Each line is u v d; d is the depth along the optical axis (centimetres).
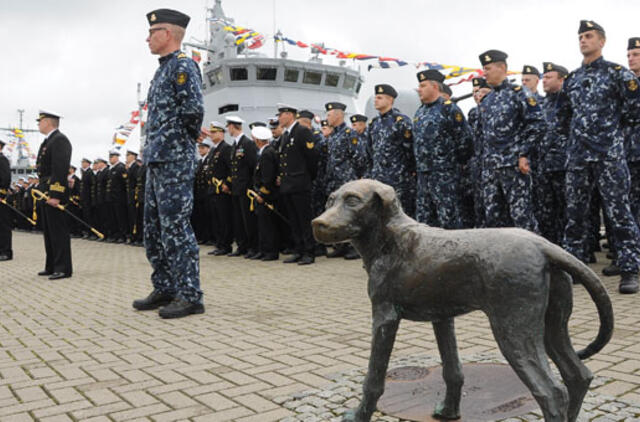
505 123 601
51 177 798
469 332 421
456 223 678
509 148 598
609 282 610
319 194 1103
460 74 1370
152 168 535
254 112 2023
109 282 786
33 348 415
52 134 806
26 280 827
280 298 610
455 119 656
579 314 466
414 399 276
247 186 1038
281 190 927
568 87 605
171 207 525
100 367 360
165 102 521
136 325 491
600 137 566
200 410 279
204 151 1333
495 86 625
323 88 2116
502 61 616
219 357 378
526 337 187
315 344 405
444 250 203
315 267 875
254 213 1051
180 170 526
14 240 1864
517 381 293
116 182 1538
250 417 268
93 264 1036
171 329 471
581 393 208
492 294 190
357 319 489
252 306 568
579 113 583
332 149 1005
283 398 290
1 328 492
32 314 557
